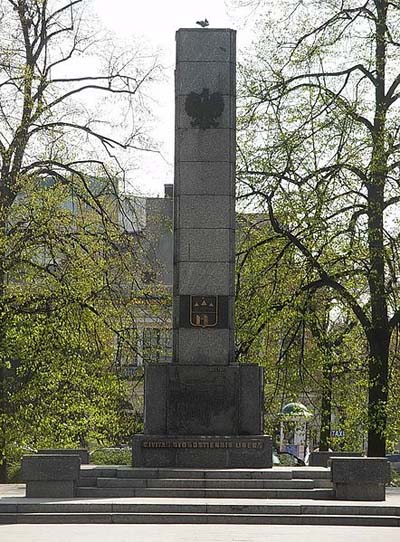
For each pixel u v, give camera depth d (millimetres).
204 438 26422
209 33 27781
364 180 35250
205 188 27547
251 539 19641
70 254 36250
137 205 39625
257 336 36500
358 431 36625
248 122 36375
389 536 20359
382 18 35375
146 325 41562
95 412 36375
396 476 38125
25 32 37531
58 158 37156
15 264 35500
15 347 35188
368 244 35156
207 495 24188
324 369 36875
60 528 21203
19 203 36281
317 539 19812
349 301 35719
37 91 36938
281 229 36094
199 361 27203
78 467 24297
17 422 35438
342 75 36406
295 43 36344
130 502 22797
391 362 38125
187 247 27469
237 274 36625
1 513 22391
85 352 36656
